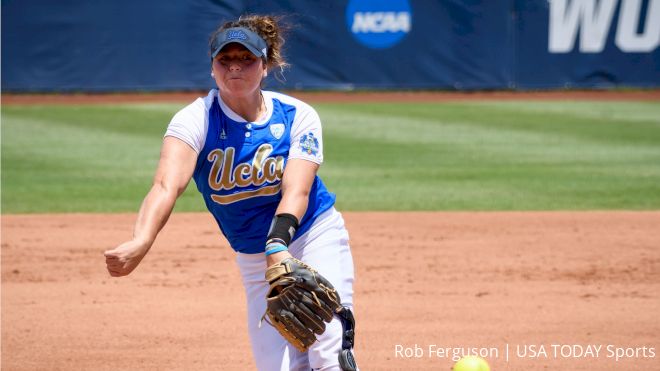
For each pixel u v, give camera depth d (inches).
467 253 1201.4
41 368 764.0
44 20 3221.0
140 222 468.8
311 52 3307.1
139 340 844.6
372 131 2470.5
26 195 1636.3
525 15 3307.1
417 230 1344.7
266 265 545.6
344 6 3280.0
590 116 2746.1
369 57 3314.5
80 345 829.2
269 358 555.2
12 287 1042.1
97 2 3225.9
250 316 564.4
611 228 1343.5
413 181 1772.9
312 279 481.7
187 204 1589.6
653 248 1215.6
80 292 1021.2
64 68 3253.0
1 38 3230.8
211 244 1264.8
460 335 855.7
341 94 3272.6
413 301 979.3
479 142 2287.2
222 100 514.0
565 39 3319.4
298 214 500.1
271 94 533.0
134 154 2097.7
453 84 3339.1
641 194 1631.4
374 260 1167.6
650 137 2343.8
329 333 523.8
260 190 522.9
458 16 3304.6
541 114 2795.3
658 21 3294.8
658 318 909.2
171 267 1136.8
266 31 519.2
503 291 1019.3
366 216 1450.5
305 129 521.3
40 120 2662.4
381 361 778.8
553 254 1190.3
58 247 1237.1
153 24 3243.1
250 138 511.2
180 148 499.2
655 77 3324.3
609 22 3307.1
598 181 1763.0
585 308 948.6
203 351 811.4
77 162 1991.9
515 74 3336.6
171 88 3270.2
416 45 3316.9
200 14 3223.4
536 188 1695.4
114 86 3265.3
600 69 3334.2
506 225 1373.0
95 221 1411.2
